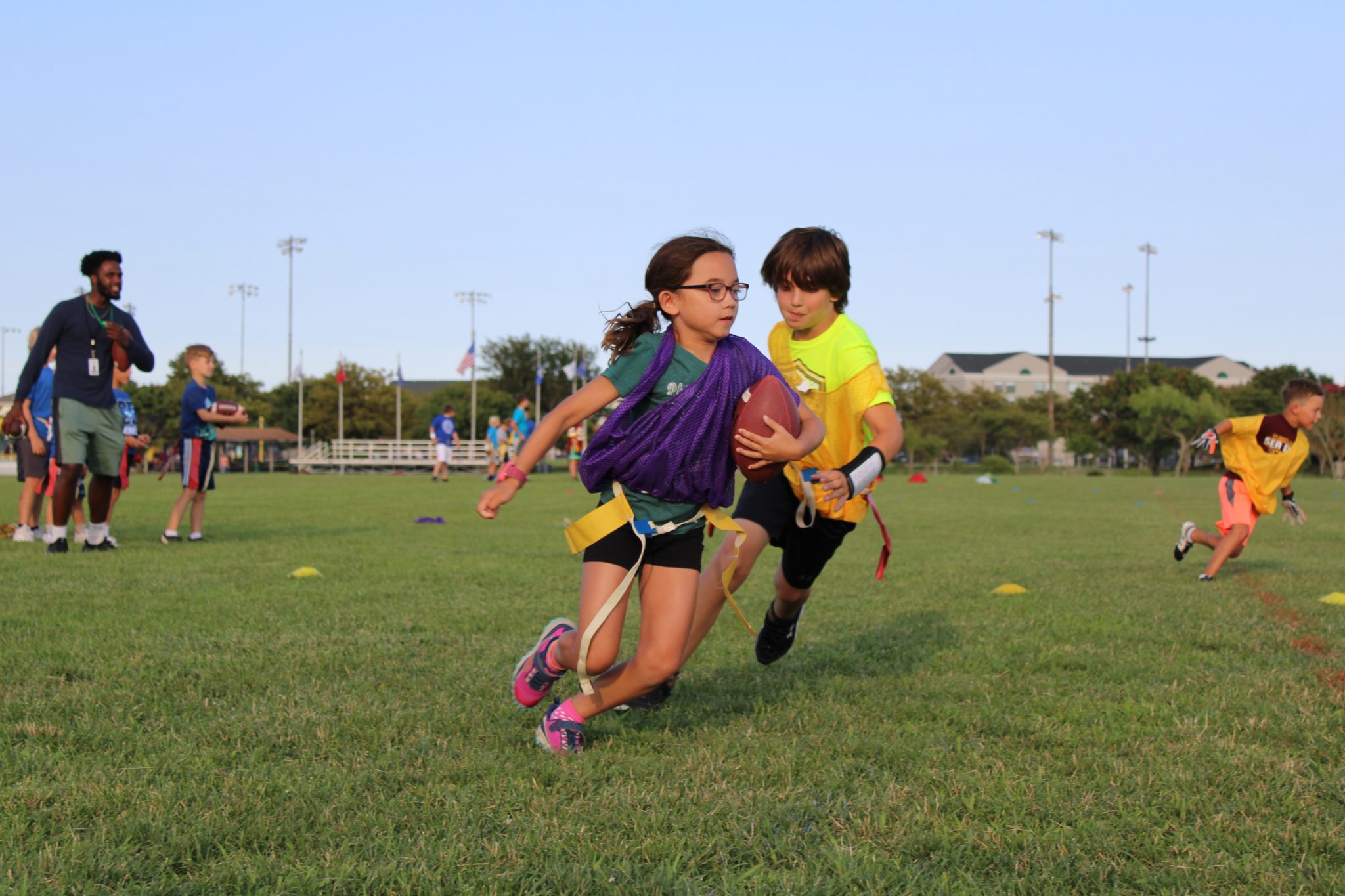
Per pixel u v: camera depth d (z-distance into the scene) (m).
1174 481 33.06
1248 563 9.03
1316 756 3.28
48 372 9.62
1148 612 6.10
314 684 4.09
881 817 2.68
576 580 7.32
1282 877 2.35
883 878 2.33
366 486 25.53
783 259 3.85
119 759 3.12
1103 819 2.71
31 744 3.26
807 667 4.59
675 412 3.04
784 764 3.11
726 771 3.08
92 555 8.52
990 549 10.12
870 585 7.33
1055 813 2.75
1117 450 80.81
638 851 2.47
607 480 3.18
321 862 2.40
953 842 2.55
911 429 61.06
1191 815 2.76
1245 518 7.61
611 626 3.12
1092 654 4.85
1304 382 7.43
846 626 5.64
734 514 3.96
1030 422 69.38
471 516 14.09
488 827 2.63
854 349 3.87
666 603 3.18
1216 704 3.89
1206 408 53.00
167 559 8.31
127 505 15.73
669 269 3.08
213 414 9.77
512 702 3.88
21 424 9.26
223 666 4.36
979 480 31.89
